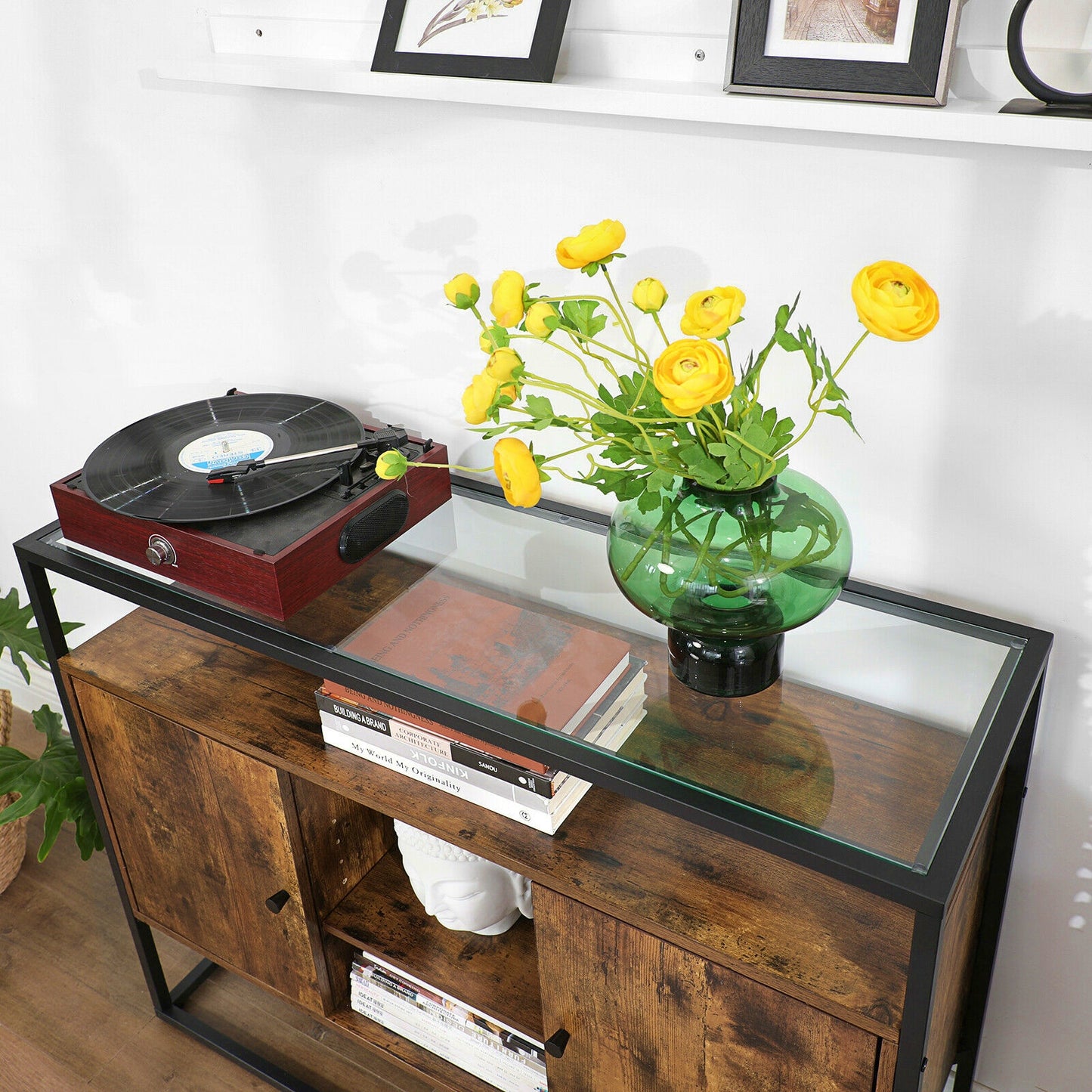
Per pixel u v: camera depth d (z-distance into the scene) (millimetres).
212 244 1373
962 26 875
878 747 919
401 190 1196
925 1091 1093
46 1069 1536
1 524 1938
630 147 1041
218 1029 1576
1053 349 942
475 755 1036
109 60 1300
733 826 860
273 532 1090
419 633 1067
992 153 889
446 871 1215
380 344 1321
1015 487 1021
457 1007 1291
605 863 1006
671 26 983
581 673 1013
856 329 1023
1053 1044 1350
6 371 1705
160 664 1280
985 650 1021
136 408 1604
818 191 975
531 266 1164
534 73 998
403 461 897
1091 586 1032
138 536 1136
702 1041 993
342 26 1138
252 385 1467
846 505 1119
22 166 1454
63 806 1521
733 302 772
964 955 1113
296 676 1258
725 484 870
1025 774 1090
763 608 892
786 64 899
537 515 1243
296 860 1232
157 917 1471
